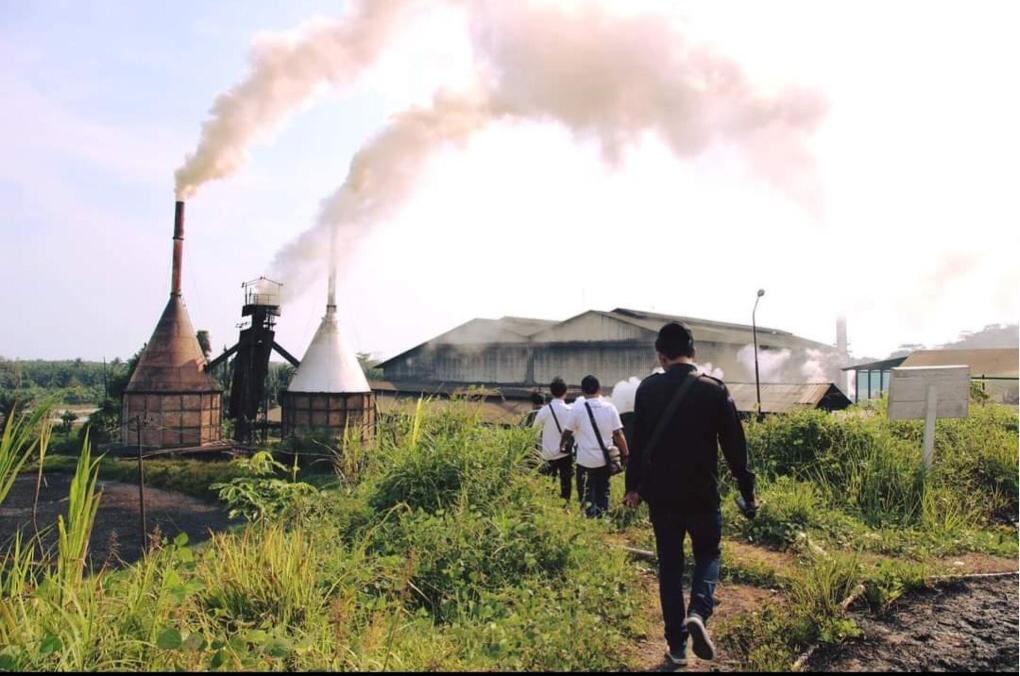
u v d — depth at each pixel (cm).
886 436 868
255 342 3094
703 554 395
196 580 445
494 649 390
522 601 458
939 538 641
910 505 735
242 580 446
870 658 382
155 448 2736
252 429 3094
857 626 421
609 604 465
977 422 1034
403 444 820
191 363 2914
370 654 368
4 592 413
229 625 418
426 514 630
